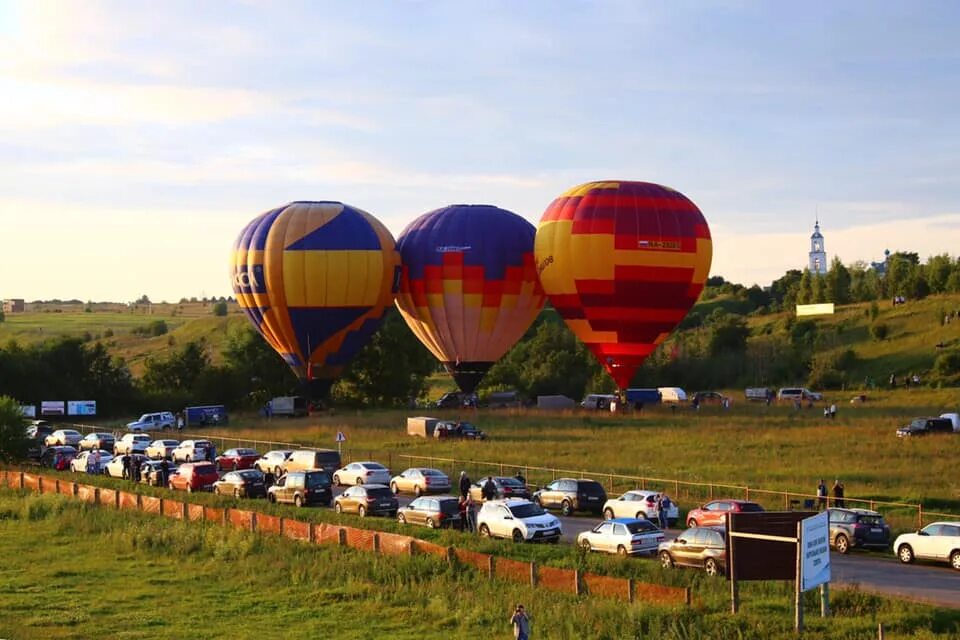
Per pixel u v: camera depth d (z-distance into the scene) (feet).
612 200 253.65
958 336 454.40
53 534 136.98
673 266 250.98
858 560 119.24
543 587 98.78
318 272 270.26
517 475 172.45
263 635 87.92
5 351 366.43
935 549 114.73
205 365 396.98
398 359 383.86
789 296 644.69
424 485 170.19
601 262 250.16
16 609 98.02
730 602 91.86
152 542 127.54
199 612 96.27
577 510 152.46
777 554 87.81
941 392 369.30
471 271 278.87
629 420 276.62
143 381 393.50
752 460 195.62
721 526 122.83
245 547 120.78
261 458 203.31
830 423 264.31
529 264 282.56
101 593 104.32
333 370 284.61
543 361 440.45
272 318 277.85
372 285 276.62
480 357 288.51
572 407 329.72
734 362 479.41
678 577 104.27
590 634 84.02
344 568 109.09
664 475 176.86
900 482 168.45
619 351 258.78
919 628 83.87
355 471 176.35
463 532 131.23
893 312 521.24
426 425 249.34
